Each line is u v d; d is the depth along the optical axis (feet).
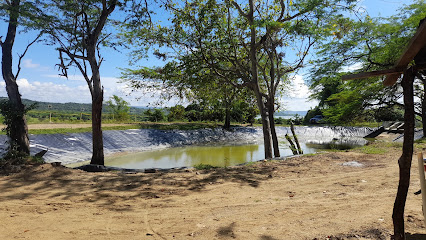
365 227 14.79
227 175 29.96
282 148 75.51
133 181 27.50
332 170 30.89
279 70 54.60
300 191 23.17
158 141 77.46
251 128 109.09
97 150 44.47
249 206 19.63
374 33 50.70
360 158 37.70
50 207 19.88
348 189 23.07
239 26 47.47
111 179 28.27
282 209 18.69
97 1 40.50
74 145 58.49
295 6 41.09
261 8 48.75
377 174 27.89
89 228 16.05
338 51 53.98
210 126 99.71
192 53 44.98
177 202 20.93
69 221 17.19
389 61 51.47
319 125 124.36
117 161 55.72
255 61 47.42
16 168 31.04
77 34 42.98
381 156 38.70
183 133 86.48
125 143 70.08
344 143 83.71
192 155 64.49
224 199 21.52
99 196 22.61
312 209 18.42
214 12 44.39
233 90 55.36
